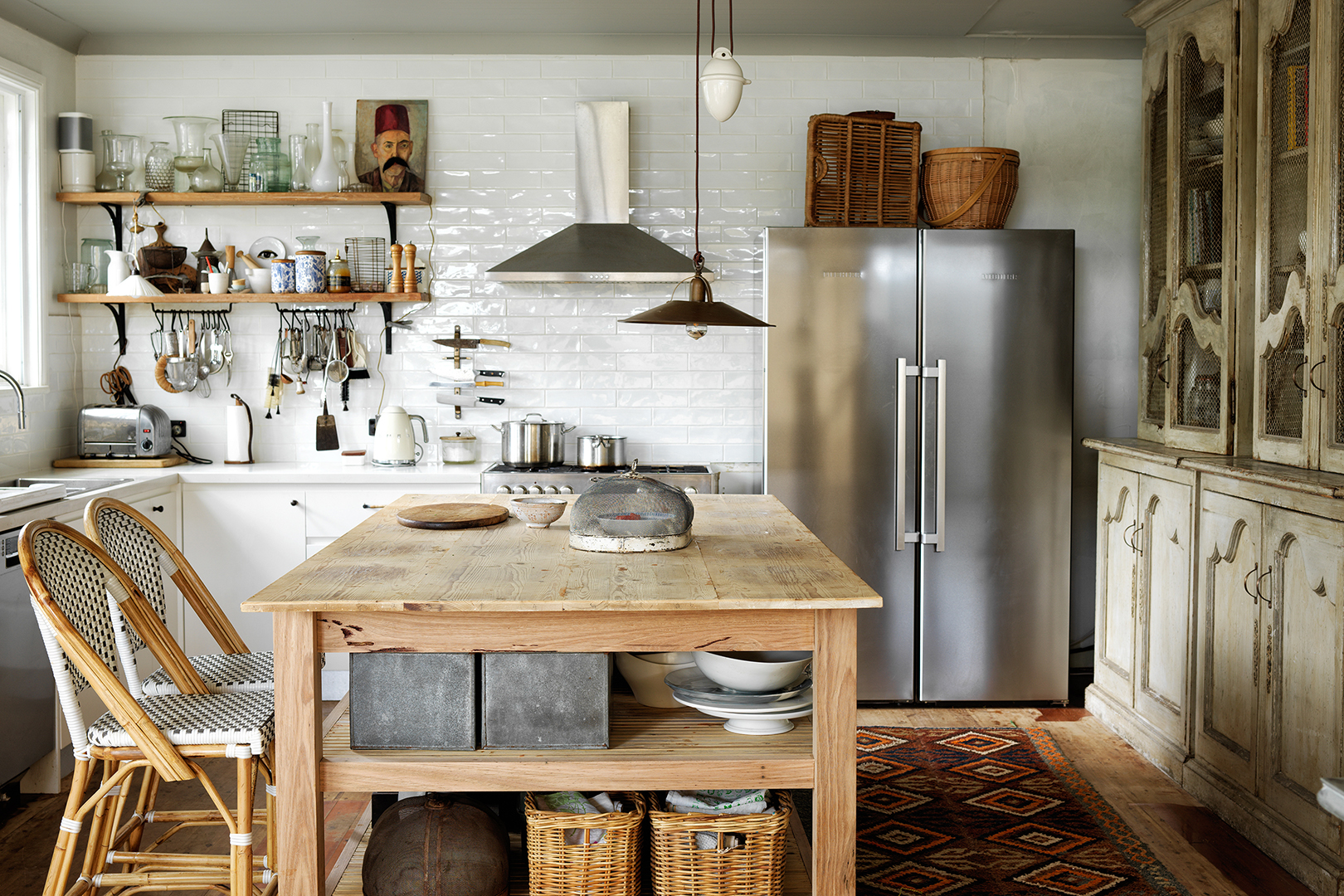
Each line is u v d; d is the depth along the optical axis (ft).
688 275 14.32
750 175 15.46
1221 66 11.48
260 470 14.32
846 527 13.87
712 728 7.68
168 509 13.71
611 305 15.62
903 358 13.75
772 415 13.75
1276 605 9.59
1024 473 13.91
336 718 8.05
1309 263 9.82
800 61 15.35
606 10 14.07
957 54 15.38
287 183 15.07
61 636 7.06
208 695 8.14
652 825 7.21
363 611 6.89
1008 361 13.79
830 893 7.09
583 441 14.52
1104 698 13.53
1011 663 14.06
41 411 14.33
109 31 14.92
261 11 14.07
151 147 15.01
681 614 7.04
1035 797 11.03
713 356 15.65
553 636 7.04
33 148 14.12
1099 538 13.83
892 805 10.85
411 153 15.29
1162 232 13.25
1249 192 11.12
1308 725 9.11
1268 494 9.66
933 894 8.97
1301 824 9.21
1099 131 15.51
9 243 14.01
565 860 7.16
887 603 13.94
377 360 15.66
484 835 7.25
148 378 15.52
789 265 13.65
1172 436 12.54
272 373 15.53
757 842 7.20
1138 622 12.54
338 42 15.16
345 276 15.05
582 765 6.98
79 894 7.68
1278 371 10.55
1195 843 9.94
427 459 15.70
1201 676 11.06
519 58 15.30
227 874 8.00
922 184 14.61
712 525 9.60
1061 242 13.75
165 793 11.22
